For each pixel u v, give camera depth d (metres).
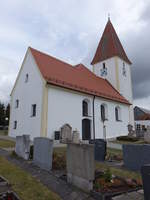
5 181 5.81
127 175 6.99
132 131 24.11
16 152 10.13
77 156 5.81
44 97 16.25
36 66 18.50
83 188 5.43
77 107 19.06
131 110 29.41
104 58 31.88
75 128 18.38
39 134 15.82
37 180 6.29
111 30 33.56
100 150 9.99
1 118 47.16
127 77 32.16
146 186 4.33
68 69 23.41
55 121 16.66
